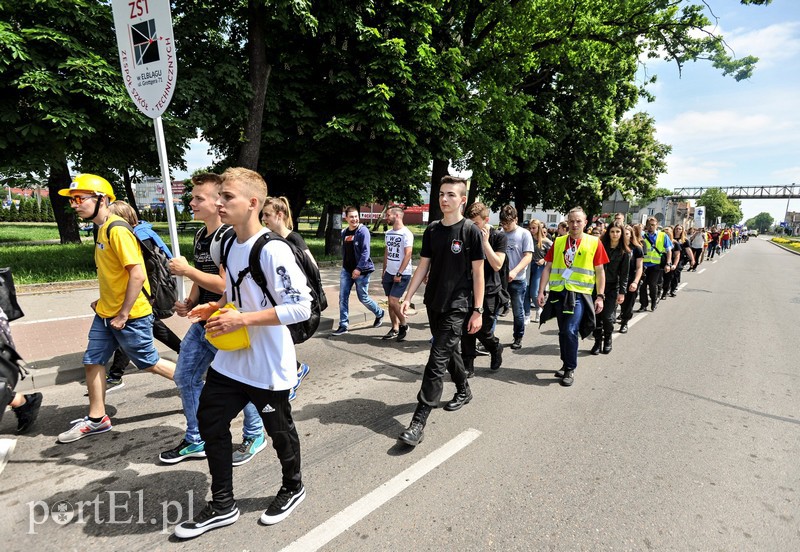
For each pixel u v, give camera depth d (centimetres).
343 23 1141
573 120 2188
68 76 855
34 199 4853
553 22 1593
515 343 608
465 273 339
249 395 224
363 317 732
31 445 310
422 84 1227
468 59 1469
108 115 880
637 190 2978
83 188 293
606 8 1573
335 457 307
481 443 333
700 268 1928
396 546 222
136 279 291
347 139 1247
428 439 337
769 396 446
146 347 320
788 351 619
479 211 440
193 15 1068
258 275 207
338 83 1201
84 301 737
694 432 362
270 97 1177
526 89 2106
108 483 269
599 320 575
